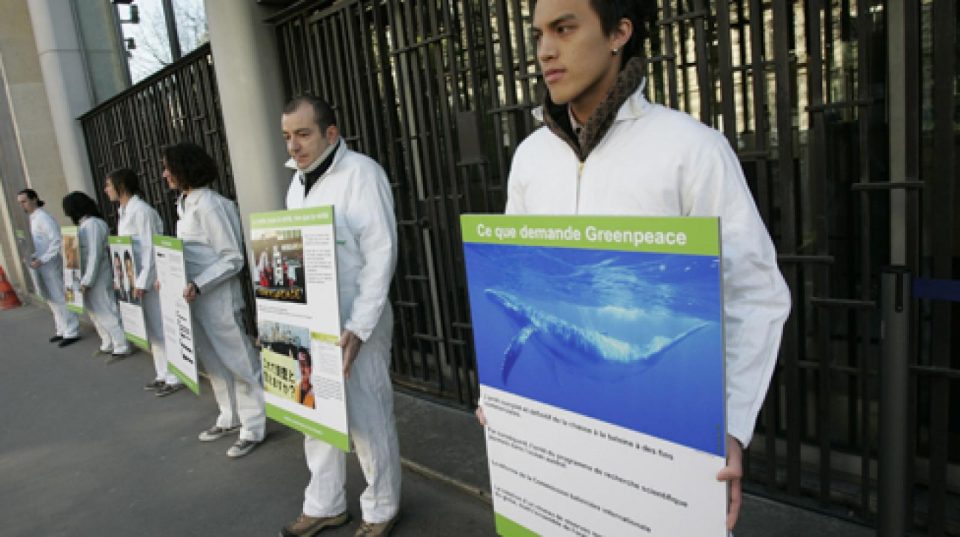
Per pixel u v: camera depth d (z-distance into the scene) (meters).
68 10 7.62
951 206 1.83
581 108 1.18
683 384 1.01
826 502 2.28
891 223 2.15
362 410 2.35
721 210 1.08
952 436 2.25
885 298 1.54
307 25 3.86
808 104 2.27
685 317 0.98
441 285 3.46
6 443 4.19
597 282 1.09
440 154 3.29
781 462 2.57
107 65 8.00
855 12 2.10
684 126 1.10
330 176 2.28
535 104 2.74
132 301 4.43
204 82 4.81
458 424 3.39
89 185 7.98
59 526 3.04
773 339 1.07
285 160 4.20
